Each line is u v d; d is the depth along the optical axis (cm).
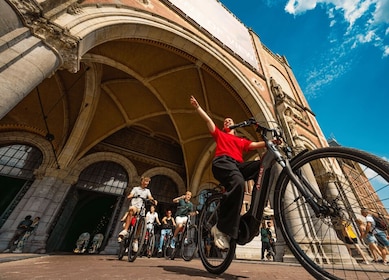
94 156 1128
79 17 429
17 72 292
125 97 1150
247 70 1008
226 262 195
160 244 783
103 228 1727
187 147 1366
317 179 805
